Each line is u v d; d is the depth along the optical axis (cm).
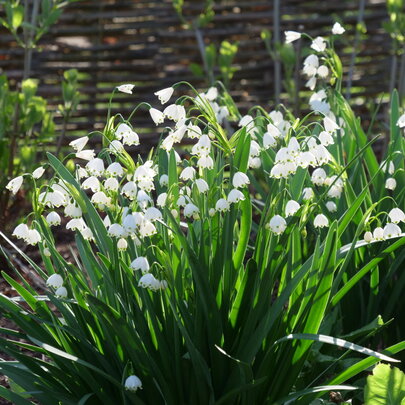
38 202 189
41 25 304
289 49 323
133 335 184
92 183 185
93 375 190
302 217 192
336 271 211
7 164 278
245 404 189
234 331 190
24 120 278
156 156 201
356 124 225
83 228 190
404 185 220
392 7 312
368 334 204
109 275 191
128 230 180
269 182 219
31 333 191
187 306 192
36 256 265
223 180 192
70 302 188
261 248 188
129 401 189
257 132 224
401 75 335
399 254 211
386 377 188
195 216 185
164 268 184
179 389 189
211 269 188
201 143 184
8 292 244
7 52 357
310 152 187
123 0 361
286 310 192
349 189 211
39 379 192
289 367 190
